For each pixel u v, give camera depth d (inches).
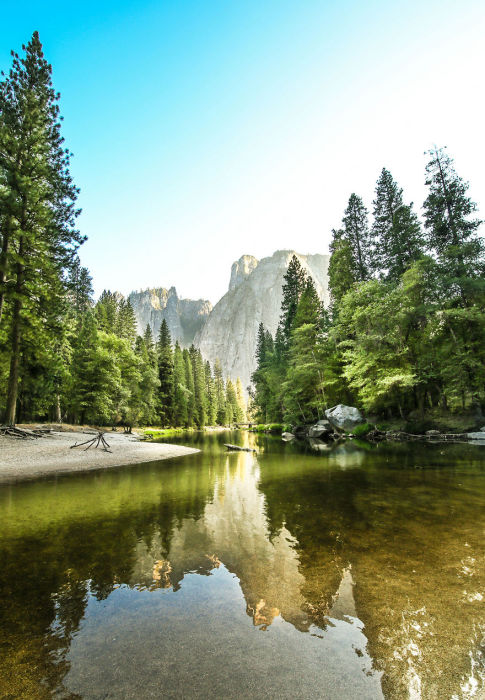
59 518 277.9
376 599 148.4
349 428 1238.9
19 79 801.6
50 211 775.7
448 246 1050.7
